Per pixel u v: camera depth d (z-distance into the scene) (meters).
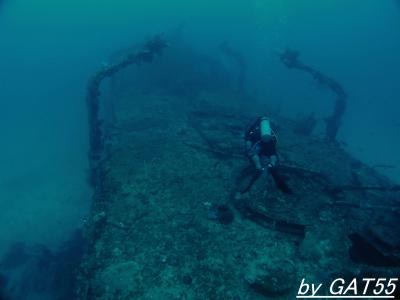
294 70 34.88
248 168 6.38
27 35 60.72
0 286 7.28
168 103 11.74
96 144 9.23
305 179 6.34
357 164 8.55
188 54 18.09
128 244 4.54
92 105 9.05
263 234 4.75
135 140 8.04
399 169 13.39
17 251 8.43
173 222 4.95
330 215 5.30
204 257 4.30
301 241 4.64
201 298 3.74
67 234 9.20
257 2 71.69
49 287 6.94
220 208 5.12
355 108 23.73
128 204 5.42
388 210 5.59
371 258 4.32
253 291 3.86
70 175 12.70
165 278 3.98
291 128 10.84
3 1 37.53
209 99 13.12
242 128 9.09
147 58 10.20
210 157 7.04
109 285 3.92
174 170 6.45
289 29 66.38
